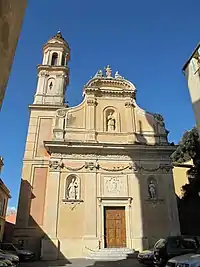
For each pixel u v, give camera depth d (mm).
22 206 23125
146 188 24562
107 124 27781
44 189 24141
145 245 22094
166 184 24844
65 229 22172
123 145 25656
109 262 18500
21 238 21844
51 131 27188
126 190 24391
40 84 30016
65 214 22734
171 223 23188
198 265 8344
